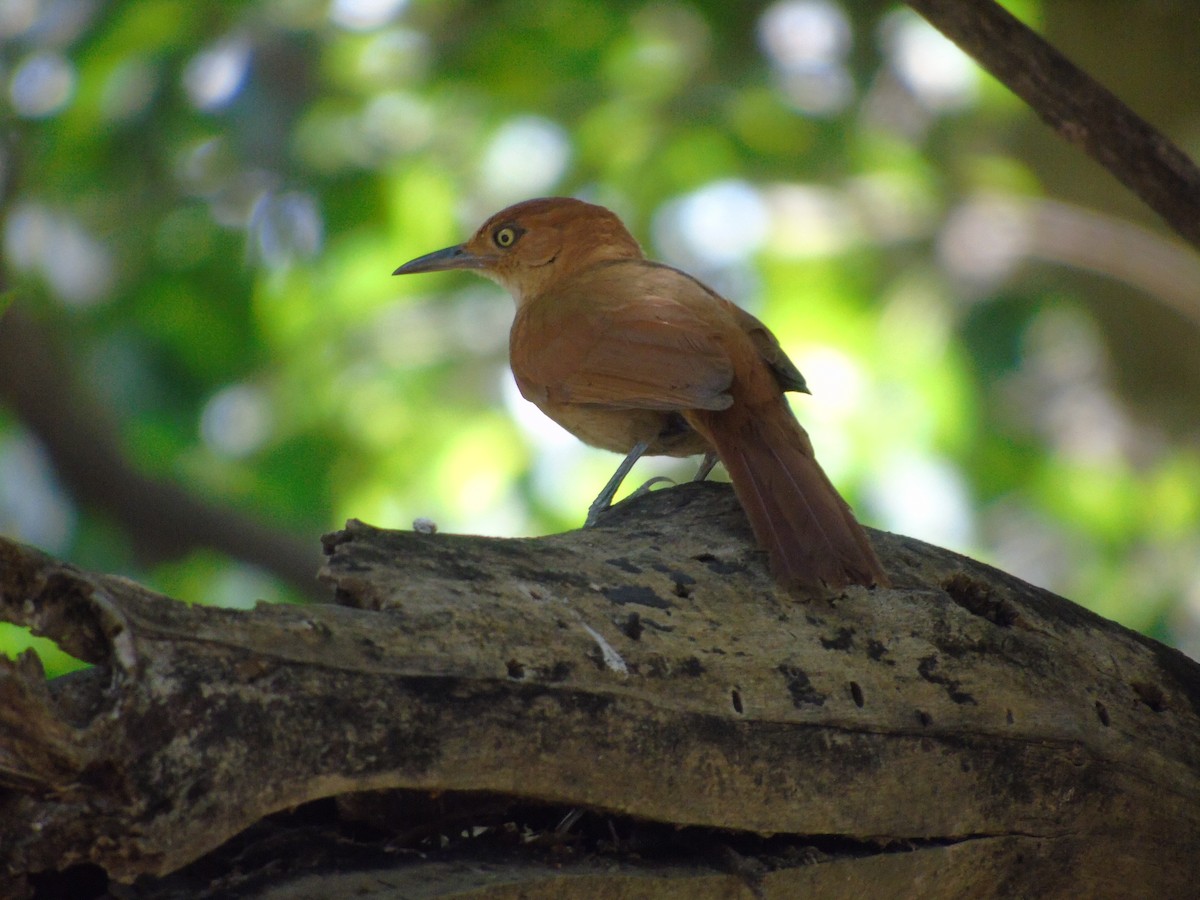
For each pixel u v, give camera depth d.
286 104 14.02
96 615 3.85
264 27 14.02
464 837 4.52
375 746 4.10
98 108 13.82
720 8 14.48
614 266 8.07
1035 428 15.13
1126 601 13.82
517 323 8.15
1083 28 15.50
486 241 9.30
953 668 5.26
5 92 13.87
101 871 3.94
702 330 6.95
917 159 14.88
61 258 14.66
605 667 4.56
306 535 14.66
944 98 14.76
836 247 14.30
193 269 14.34
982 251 14.61
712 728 4.68
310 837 4.28
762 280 14.19
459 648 4.34
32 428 13.89
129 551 14.59
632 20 14.58
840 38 14.52
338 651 4.12
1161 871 5.59
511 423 14.42
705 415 6.66
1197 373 15.80
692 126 14.26
